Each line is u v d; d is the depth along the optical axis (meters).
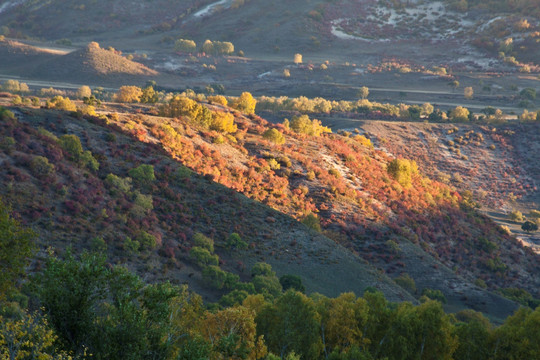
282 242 58.28
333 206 76.44
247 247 54.44
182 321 21.95
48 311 15.31
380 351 29.70
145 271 42.53
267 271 49.62
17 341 13.34
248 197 68.56
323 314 29.77
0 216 19.52
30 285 15.88
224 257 51.78
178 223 54.31
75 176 51.34
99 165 58.00
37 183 47.22
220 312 22.17
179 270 45.59
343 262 57.78
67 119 67.25
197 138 81.62
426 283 64.19
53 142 56.12
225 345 18.19
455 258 79.00
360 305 29.91
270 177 78.69
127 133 71.12
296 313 28.30
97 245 42.00
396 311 30.97
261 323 29.00
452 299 61.69
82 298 15.59
